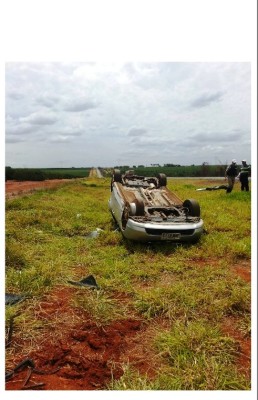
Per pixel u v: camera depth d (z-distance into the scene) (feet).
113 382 10.66
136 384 10.58
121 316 14.28
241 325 13.93
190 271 19.45
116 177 32.60
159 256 21.95
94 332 13.03
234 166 51.62
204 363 11.34
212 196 49.93
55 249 22.99
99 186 77.82
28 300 15.46
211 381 10.66
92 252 22.97
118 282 17.69
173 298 15.69
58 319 13.91
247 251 22.54
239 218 33.65
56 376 10.94
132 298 16.11
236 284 17.40
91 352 12.01
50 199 46.06
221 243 24.21
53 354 11.78
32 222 29.76
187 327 13.34
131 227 23.58
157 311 14.79
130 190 31.63
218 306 14.99
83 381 10.76
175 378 10.73
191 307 15.11
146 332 13.41
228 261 21.24
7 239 23.77
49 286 16.79
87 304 14.79
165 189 32.63
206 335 12.69
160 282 18.19
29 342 12.55
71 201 44.91
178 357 11.47
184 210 27.55
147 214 25.59
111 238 25.46
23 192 55.72
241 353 12.26
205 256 22.11
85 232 28.19
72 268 19.97
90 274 18.38
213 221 30.94
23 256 20.27
